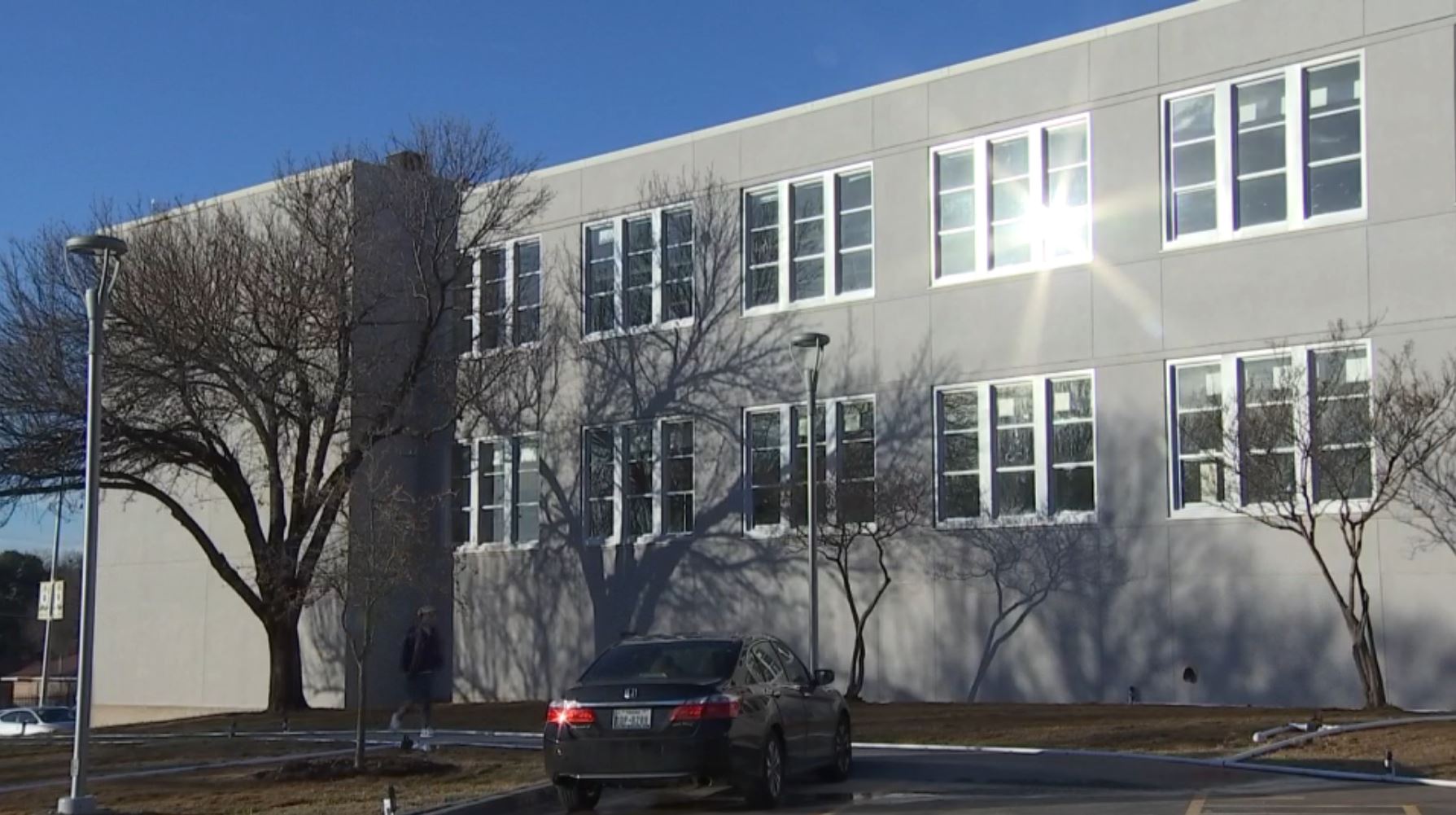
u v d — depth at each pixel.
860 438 27.27
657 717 13.89
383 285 29.44
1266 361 23.05
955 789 15.36
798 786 15.96
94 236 15.17
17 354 26.64
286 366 27.84
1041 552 24.94
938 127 26.69
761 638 15.50
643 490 30.39
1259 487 22.02
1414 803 13.48
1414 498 21.39
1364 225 22.27
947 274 26.58
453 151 29.91
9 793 16.59
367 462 28.12
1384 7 22.33
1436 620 21.23
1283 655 22.47
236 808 14.88
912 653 26.22
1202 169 23.97
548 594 31.44
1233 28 23.66
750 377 28.72
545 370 31.77
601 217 31.20
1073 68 25.25
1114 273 24.56
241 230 28.72
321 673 32.62
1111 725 20.00
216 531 35.00
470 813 14.36
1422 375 21.53
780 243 28.64
